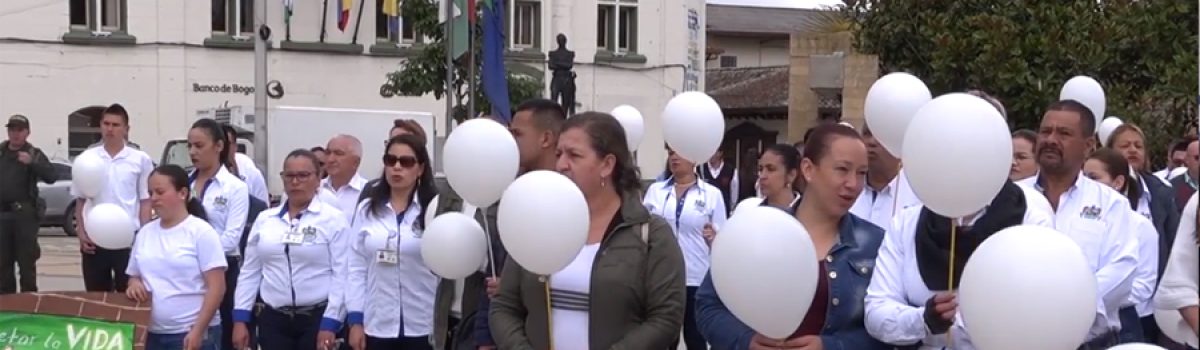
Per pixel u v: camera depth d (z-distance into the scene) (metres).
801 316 4.59
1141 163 8.85
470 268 6.33
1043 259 3.94
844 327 4.91
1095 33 16.34
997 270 3.97
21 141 12.83
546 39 33.50
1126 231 5.73
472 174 6.26
